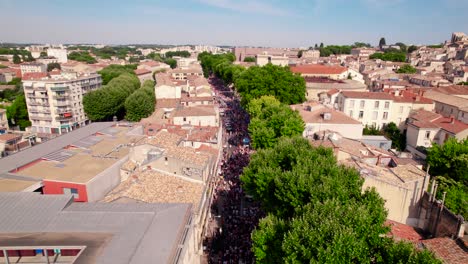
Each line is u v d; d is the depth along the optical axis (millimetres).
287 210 36312
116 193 38375
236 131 94688
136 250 23812
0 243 24266
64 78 105812
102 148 53969
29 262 25906
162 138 55688
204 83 146875
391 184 39844
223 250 41938
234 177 62219
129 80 127688
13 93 143750
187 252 28062
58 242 24500
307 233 25969
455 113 83438
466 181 53406
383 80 133000
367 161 50906
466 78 138125
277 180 37219
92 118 102625
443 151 56531
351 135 72750
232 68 161250
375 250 27469
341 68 157250
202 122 87438
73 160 48344
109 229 26359
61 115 102125
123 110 112625
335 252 23906
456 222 33531
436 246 30375
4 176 41812
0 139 76312
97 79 122875
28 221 27125
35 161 46781
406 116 88562
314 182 35938
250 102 92188
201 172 43531
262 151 49219
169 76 171875
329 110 78562
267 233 30766
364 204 30875
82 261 22453
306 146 47344
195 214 33812
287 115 67812
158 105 110312
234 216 49656
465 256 28531
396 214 40688
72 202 31031
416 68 178750
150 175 41844
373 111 88562
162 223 27375
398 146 78188
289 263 25500
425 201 38875
